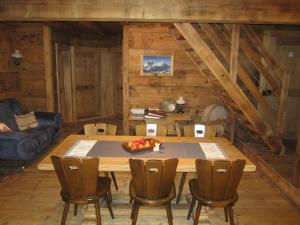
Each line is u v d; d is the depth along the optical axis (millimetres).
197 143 2928
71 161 2127
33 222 2689
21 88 5965
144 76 5391
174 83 5430
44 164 2326
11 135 3668
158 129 3348
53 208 2953
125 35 5234
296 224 2709
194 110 5523
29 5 3082
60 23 6129
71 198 2283
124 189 3393
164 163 2092
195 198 2352
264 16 3164
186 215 2822
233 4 3123
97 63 7977
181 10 3113
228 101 4766
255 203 3098
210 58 3916
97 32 7246
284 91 4355
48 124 5008
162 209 2926
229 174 2139
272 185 3572
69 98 7203
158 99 5488
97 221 2391
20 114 4832
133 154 2529
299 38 5227
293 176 3264
